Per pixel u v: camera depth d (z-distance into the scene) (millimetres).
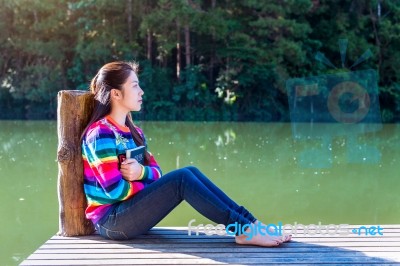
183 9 14727
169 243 2156
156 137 9867
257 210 4023
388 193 4727
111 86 2119
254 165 6316
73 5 15133
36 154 7141
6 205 4105
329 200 4398
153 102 15406
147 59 15820
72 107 2254
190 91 15320
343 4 16250
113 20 15914
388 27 15711
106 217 2123
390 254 2018
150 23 15047
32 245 3119
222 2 16234
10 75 15812
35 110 15711
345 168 6117
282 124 13734
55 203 4180
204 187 2049
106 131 2078
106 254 2025
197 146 8344
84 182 2178
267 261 1941
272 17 15836
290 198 4477
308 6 15359
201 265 1902
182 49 16297
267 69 15078
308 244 2143
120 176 2051
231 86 15438
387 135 10258
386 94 15336
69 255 2014
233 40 15383
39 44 15336
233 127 12555
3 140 8977
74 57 15914
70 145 2240
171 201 2064
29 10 15344
